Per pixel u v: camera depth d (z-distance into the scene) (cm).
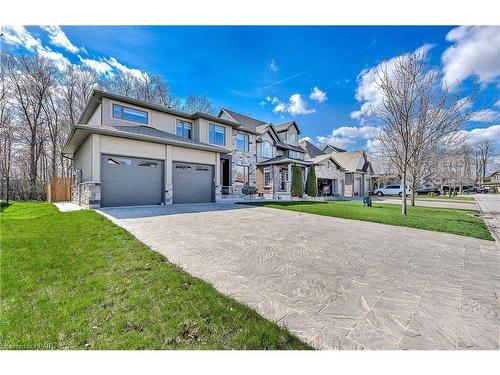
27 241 485
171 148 1282
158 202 1238
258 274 365
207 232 626
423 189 3544
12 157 2444
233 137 1927
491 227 835
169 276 335
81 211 868
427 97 952
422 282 347
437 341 219
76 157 1591
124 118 1358
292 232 655
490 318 255
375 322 246
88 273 347
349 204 1586
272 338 217
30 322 234
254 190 1839
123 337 215
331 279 352
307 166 2306
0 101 2158
